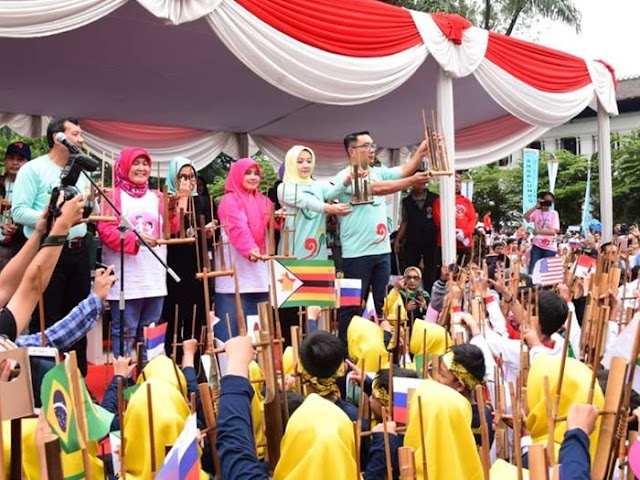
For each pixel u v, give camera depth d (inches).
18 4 163.6
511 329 163.8
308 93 215.3
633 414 83.3
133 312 164.7
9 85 292.2
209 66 276.1
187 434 59.3
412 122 381.7
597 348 100.9
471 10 721.6
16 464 60.5
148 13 217.2
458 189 299.4
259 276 178.2
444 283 192.4
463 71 253.0
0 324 73.7
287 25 206.5
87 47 248.1
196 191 226.8
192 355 114.0
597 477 76.3
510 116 366.9
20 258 82.5
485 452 78.6
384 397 110.0
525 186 377.1
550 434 81.9
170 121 370.6
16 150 221.3
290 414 93.7
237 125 385.7
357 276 189.5
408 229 265.9
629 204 904.9
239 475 69.4
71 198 83.5
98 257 193.6
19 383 55.4
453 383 106.4
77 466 77.9
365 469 99.2
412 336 148.7
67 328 100.4
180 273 189.5
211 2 190.5
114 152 367.2
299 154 186.7
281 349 110.7
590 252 283.4
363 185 175.3
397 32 232.4
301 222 187.9
